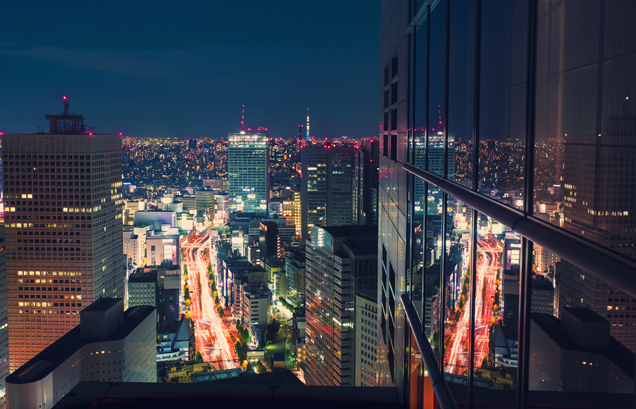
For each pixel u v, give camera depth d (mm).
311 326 182500
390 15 24844
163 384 15836
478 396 9016
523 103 7125
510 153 7637
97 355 136375
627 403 4418
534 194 6637
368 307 138625
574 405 5164
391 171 24875
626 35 4504
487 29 8859
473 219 9531
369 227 174125
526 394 6609
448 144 12141
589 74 5215
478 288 9078
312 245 180000
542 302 6059
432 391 14000
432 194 14000
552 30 6152
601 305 4691
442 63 13000
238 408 15695
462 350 10281
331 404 16641
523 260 6742
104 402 15719
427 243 14953
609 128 4801
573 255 5184
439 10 13328
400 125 21000
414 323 16391
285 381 142625
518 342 6930
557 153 5914
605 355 4668
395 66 24766
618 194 4531
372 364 139625
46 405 117812
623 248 4469
